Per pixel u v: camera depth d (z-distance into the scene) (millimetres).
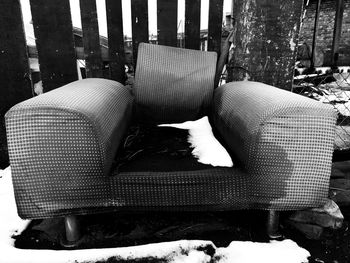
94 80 1488
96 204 1014
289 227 1202
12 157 922
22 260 980
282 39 1800
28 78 1779
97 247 1074
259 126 952
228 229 1192
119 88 1502
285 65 1846
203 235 1154
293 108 940
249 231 1180
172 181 1012
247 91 1254
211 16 1862
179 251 1034
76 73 1813
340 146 1799
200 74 1628
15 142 910
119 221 1240
